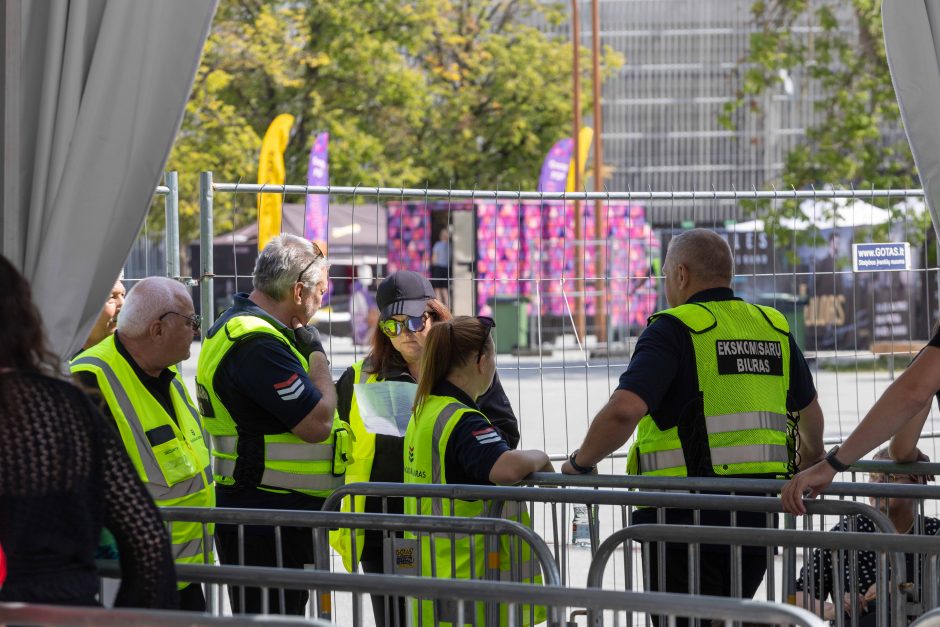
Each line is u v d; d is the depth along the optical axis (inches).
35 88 285.3
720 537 273.4
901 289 1038.4
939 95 316.5
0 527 186.4
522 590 207.9
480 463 322.0
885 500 360.2
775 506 297.7
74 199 282.5
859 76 1788.9
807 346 1025.5
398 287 380.8
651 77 4232.3
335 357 649.6
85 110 282.7
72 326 281.6
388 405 372.8
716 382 325.1
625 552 303.3
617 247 1197.1
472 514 324.5
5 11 279.9
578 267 1173.1
